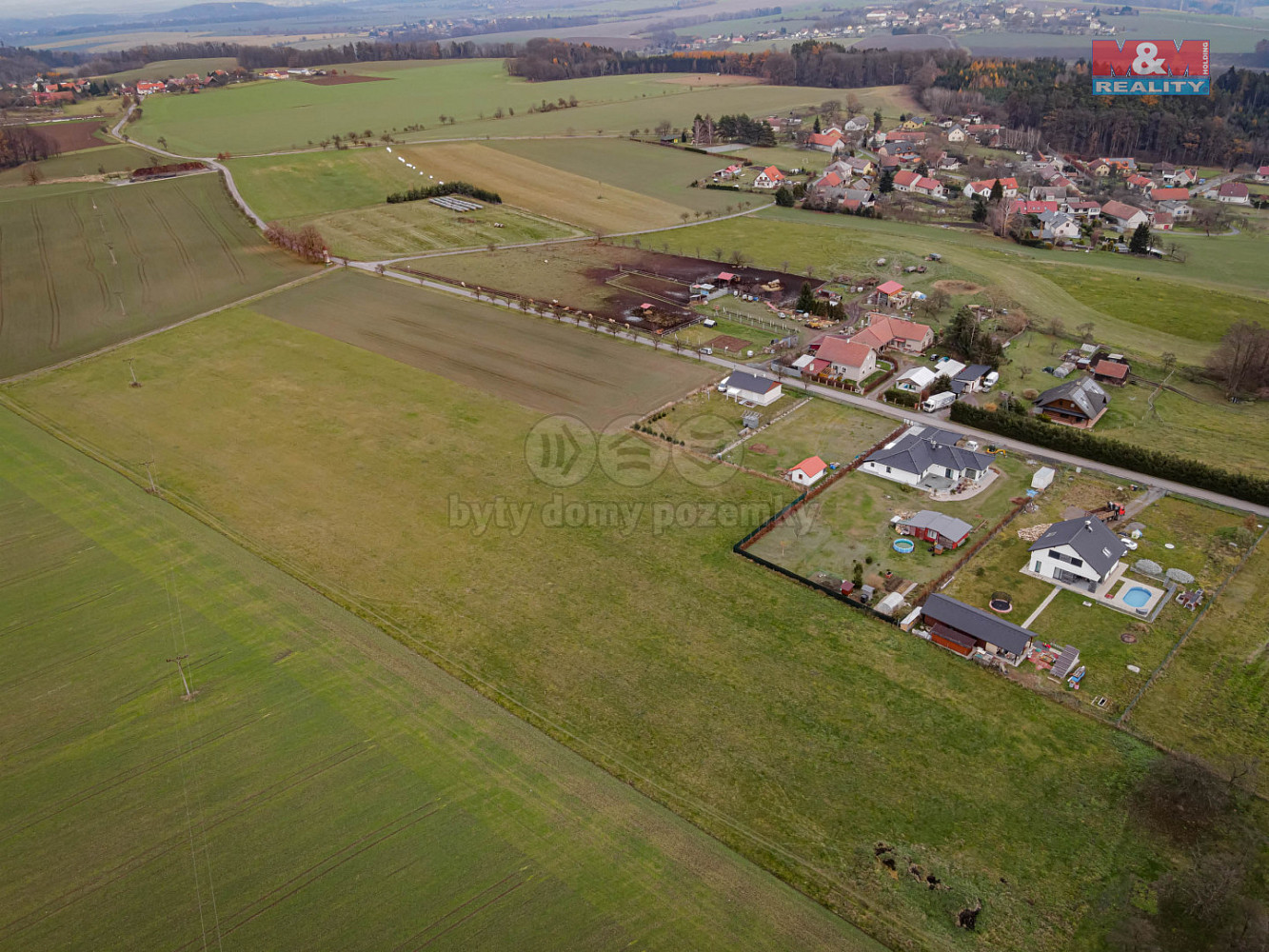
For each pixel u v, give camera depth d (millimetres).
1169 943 34375
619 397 84375
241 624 54219
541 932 34969
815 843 39031
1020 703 46594
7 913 36500
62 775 43375
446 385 87625
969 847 38656
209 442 76875
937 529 60219
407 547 61438
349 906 36188
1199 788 39844
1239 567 56844
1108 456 69625
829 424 78375
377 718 46500
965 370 85375
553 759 43688
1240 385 82562
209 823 40406
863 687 47844
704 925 35312
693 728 45406
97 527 64938
